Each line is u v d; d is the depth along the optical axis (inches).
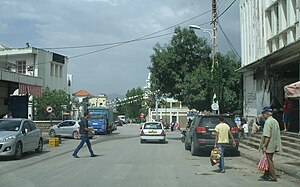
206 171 504.4
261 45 985.5
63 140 1261.1
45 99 1907.0
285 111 802.8
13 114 1122.7
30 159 655.1
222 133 505.4
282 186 394.6
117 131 2208.4
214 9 1161.4
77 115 2404.0
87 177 448.8
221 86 1202.0
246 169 529.7
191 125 816.3
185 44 1286.9
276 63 835.4
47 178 443.5
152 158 668.1
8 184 404.2
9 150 626.8
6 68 1138.0
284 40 843.4
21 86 1103.0
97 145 1012.5
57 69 2313.0
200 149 714.2
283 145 687.1
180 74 1299.2
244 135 962.1
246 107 1141.7
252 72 1061.8
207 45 1296.8
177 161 623.5
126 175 463.8
